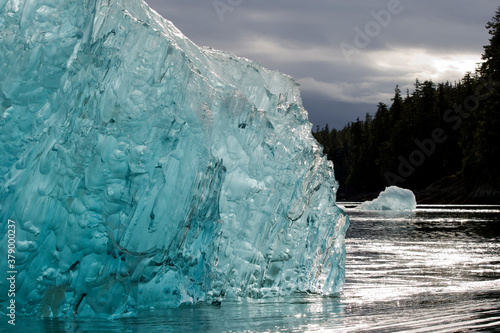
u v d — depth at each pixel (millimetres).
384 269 10938
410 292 8359
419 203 73375
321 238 8555
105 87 5656
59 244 5797
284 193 7848
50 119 5953
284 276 8094
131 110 5641
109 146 5668
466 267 11211
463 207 55625
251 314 6512
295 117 8047
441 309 6879
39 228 5730
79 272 5898
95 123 5637
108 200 5691
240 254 7555
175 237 6289
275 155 7562
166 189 6055
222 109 6930
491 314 6508
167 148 5895
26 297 5859
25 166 5906
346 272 10508
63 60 5891
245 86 7930
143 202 5891
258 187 7336
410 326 5832
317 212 8508
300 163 7984
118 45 5727
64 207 5793
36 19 5902
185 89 6074
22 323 5617
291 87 8727
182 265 6715
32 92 5969
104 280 5957
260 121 7199
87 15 5852
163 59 5785
